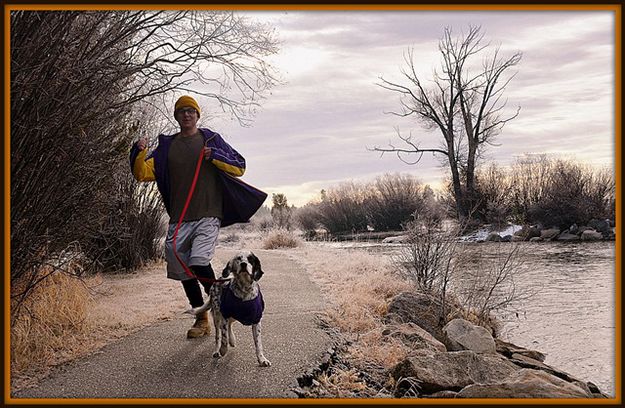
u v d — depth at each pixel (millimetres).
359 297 8492
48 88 5262
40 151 5430
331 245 22562
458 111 34406
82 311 6586
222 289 5570
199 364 5473
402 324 7668
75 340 6070
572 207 26719
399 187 35188
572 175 28234
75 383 5000
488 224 28984
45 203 5746
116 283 9727
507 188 31812
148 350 5910
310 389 5094
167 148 6422
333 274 10773
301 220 37188
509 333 9289
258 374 5211
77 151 5812
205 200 6289
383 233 32000
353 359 6023
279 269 11719
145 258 12023
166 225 13625
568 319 10062
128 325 6781
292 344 6102
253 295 5363
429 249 10047
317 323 7023
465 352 5773
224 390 4848
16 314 5703
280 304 8102
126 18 6090
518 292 11922
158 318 7215
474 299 9430
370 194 36312
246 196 6453
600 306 10930
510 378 5445
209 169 6344
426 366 5523
